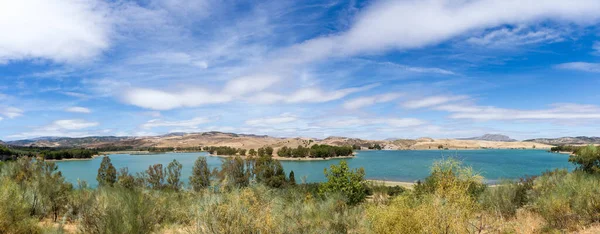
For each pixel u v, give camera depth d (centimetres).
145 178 3753
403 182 6688
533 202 1227
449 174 973
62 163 14812
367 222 914
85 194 1474
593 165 2614
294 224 828
